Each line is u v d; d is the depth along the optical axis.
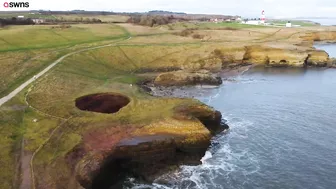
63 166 42.12
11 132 50.34
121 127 51.75
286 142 55.22
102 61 100.38
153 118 54.09
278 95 81.50
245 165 48.03
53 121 55.03
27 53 92.88
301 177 45.06
